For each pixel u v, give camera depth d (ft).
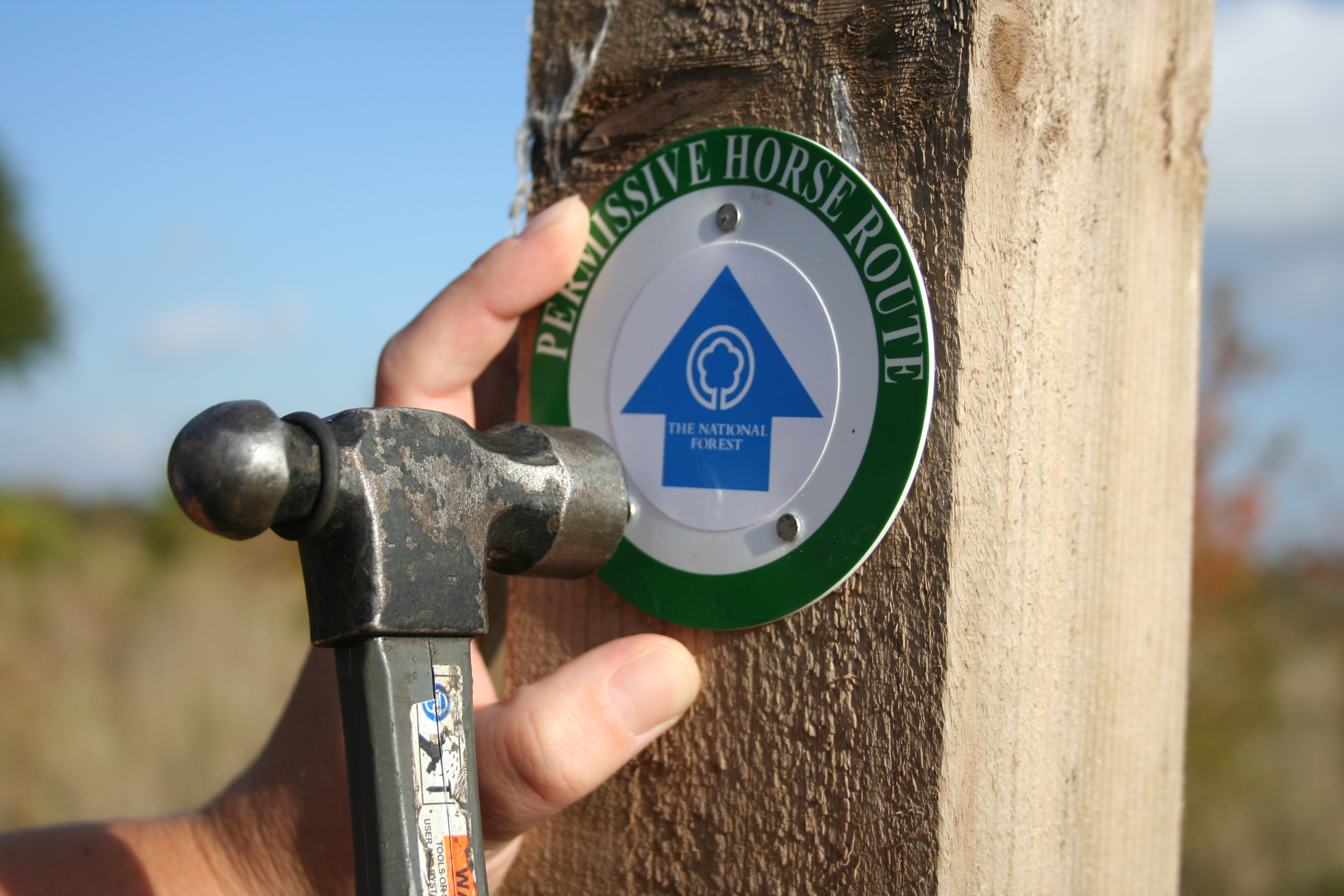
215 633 21.43
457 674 2.24
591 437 2.67
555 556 2.55
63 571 29.66
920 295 2.47
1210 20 3.53
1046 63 2.68
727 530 2.72
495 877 3.13
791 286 2.68
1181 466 3.49
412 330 3.19
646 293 2.95
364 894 2.10
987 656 2.49
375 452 2.15
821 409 2.60
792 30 2.78
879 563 2.50
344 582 2.13
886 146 2.58
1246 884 12.54
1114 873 3.10
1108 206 2.99
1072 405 2.84
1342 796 13.80
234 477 1.88
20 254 54.39
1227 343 13.79
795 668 2.61
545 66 3.32
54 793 15.17
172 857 3.11
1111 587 3.06
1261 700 13.75
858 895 2.45
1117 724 3.11
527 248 3.02
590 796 2.97
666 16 3.05
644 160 3.00
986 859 2.50
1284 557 17.01
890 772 2.44
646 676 2.62
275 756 3.12
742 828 2.66
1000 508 2.52
